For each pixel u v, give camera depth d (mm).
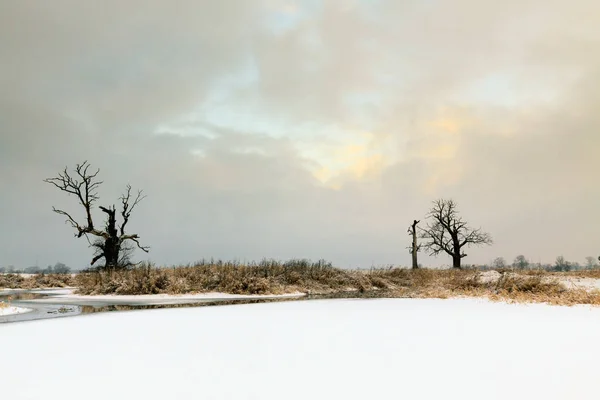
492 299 17766
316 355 6656
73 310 15461
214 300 20703
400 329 9281
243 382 5230
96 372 5730
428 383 5133
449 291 23000
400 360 6289
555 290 20328
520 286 21766
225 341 7930
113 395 4777
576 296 16875
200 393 4828
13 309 15805
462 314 12273
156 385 5133
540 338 8070
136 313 13727
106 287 25453
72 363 6254
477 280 25766
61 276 41000
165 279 26203
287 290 26641
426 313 12648
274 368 5875
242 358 6488
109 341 8047
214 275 27844
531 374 5492
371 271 37750
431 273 37531
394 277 36531
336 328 9477
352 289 30641
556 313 12461
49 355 6816
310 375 5512
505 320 10805
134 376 5527
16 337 8641
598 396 4648
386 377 5402
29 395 4801
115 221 42188
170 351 7051
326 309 14234
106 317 12477
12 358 6598
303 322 10633
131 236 42594
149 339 8227
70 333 9141
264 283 26047
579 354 6637
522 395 4688
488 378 5324
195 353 6871
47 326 10383
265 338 8219
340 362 6184
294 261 34219
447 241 63875
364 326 9789
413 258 58094
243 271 28906
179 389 4977
